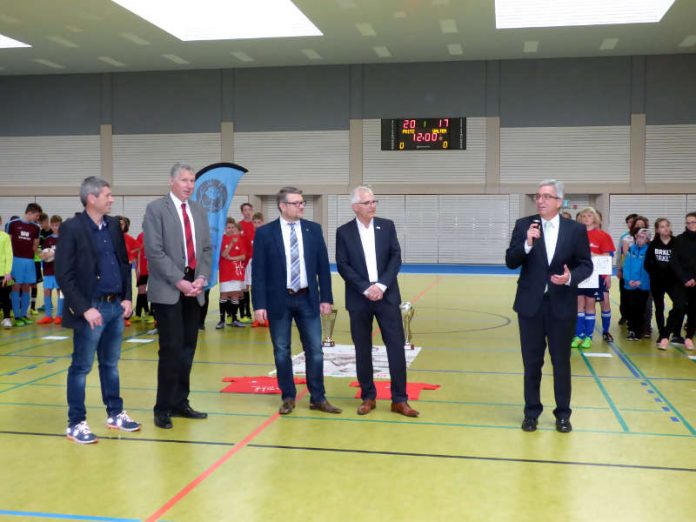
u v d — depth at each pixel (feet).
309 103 69.72
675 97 64.18
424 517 10.41
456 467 12.55
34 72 71.97
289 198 15.93
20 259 30.25
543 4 53.88
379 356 23.22
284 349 16.34
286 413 16.10
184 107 71.36
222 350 24.48
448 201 68.90
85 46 60.85
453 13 51.29
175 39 58.34
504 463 12.75
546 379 19.71
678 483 11.77
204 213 15.79
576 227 14.55
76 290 13.79
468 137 67.51
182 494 11.31
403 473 12.26
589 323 24.79
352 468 12.51
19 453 13.39
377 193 69.46
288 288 16.07
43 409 16.60
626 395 17.92
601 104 65.36
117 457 13.14
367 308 16.19
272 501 11.02
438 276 57.41
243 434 14.58
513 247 14.87
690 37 57.72
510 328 29.89
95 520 10.29
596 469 12.44
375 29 55.77
